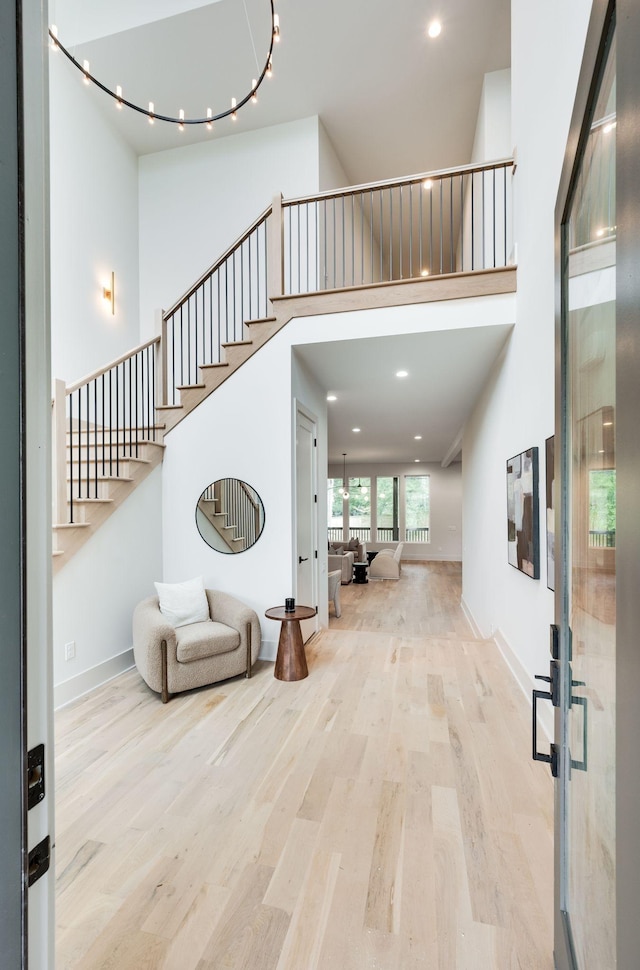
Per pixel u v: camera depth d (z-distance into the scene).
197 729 2.46
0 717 0.43
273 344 3.58
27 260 0.47
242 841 1.64
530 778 2.00
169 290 5.39
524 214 2.88
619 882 0.57
